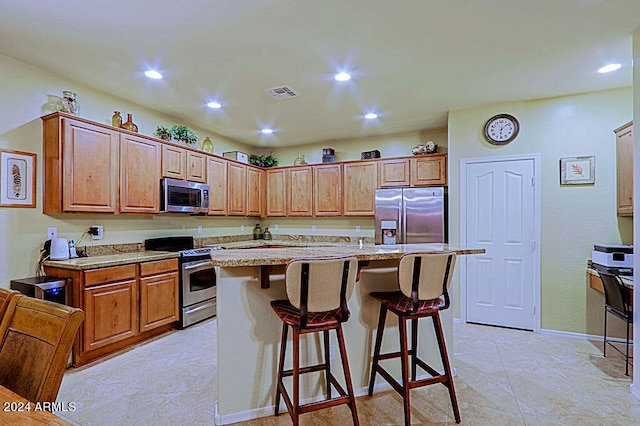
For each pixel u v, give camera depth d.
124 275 3.07
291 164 6.06
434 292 2.08
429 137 5.01
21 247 2.83
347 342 2.34
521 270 3.72
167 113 4.15
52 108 3.03
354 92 3.46
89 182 3.07
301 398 2.22
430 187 4.49
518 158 3.72
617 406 2.18
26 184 2.85
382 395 2.33
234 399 2.05
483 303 3.90
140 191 3.55
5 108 2.74
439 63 2.82
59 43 2.50
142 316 3.23
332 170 5.27
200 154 4.40
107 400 2.25
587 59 2.75
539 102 3.64
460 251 2.30
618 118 3.35
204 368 2.73
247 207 5.35
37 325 1.13
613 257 3.06
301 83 3.23
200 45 2.52
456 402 2.03
